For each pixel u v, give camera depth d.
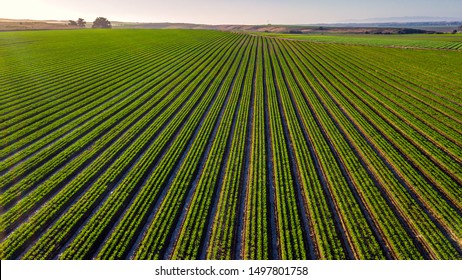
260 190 18.69
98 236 15.27
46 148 23.52
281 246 14.73
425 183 19.03
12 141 24.73
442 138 24.56
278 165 21.47
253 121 29.08
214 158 22.38
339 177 19.98
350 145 24.30
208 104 33.59
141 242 15.04
